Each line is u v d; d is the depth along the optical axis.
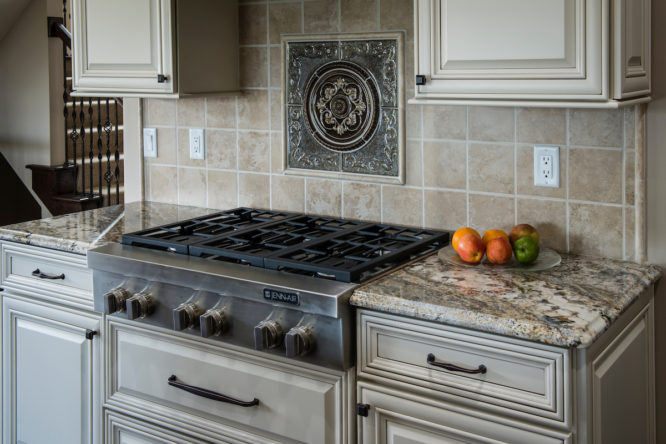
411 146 2.21
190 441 1.99
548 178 2.00
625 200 1.89
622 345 1.67
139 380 2.08
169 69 2.28
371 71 2.24
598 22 1.59
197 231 2.23
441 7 1.79
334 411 1.74
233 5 2.46
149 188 2.83
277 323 1.75
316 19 2.32
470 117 2.10
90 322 2.18
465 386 1.56
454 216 2.17
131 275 1.98
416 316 1.58
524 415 1.49
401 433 1.67
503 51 1.72
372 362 1.69
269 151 2.50
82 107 5.00
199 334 1.91
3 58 5.19
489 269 1.83
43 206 5.07
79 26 2.47
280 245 2.02
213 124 2.61
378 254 1.96
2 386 2.45
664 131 1.83
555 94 1.67
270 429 1.84
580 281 1.73
